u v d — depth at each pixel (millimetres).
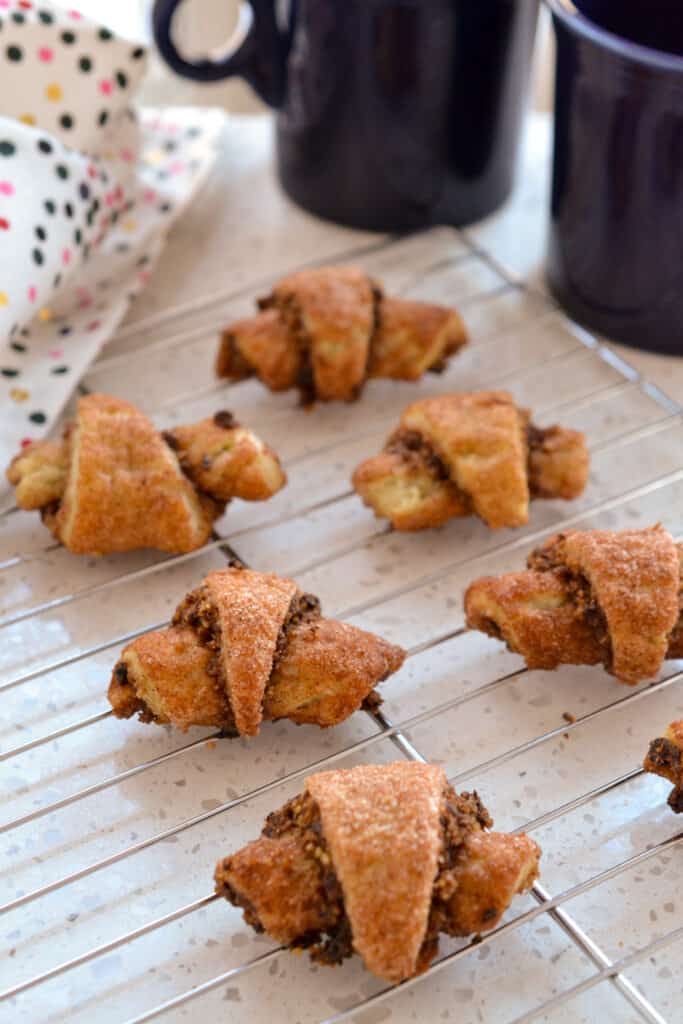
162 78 816
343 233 667
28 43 592
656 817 500
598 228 598
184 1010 465
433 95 621
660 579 508
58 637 535
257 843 469
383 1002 468
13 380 588
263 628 497
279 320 589
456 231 666
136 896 483
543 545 533
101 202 603
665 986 471
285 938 465
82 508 535
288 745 513
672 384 611
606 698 525
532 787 505
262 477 548
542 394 608
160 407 599
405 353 594
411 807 461
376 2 598
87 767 507
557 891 486
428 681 528
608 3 607
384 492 555
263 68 639
